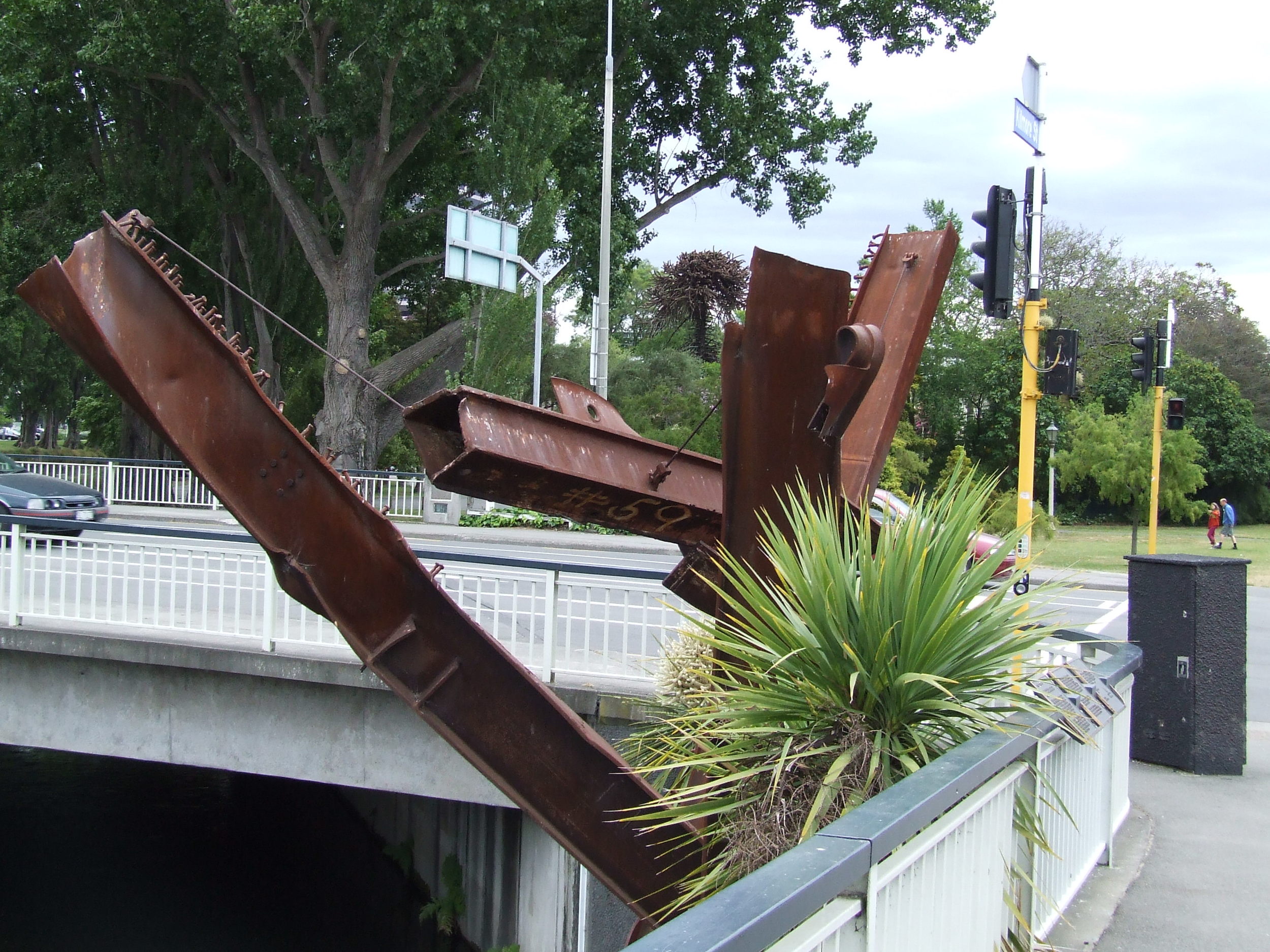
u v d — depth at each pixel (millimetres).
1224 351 59594
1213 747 7172
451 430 5277
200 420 4828
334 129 27234
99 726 8703
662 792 5270
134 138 31234
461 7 24125
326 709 8289
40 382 67062
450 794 8094
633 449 5336
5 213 32125
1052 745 4270
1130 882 5031
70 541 9000
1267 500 51188
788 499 4824
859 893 2496
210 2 25375
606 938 7727
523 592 13547
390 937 11164
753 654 4148
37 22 26219
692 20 29891
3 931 10773
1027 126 8242
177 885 12078
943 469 40062
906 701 3984
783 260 4637
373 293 31578
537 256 25781
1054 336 8461
